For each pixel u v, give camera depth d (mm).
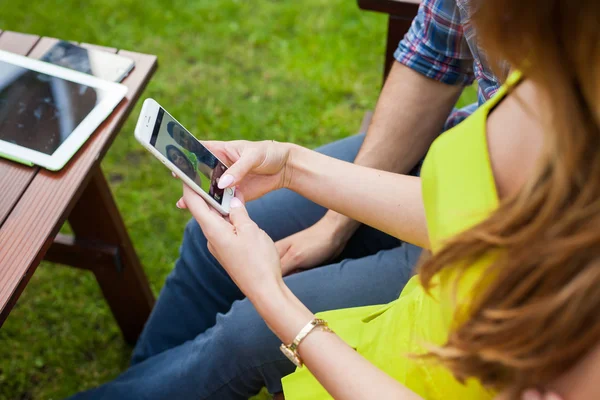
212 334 1111
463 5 997
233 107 2260
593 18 496
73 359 1700
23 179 964
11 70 1091
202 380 1125
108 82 1091
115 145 2141
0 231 907
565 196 565
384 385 763
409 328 868
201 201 925
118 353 1719
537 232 583
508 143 710
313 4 2570
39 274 1841
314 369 805
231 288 1229
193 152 964
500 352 612
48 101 1052
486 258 665
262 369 1062
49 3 2500
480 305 630
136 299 1558
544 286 584
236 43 2451
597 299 554
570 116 546
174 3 2557
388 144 1187
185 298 1258
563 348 585
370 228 1238
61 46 1151
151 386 1180
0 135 998
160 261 1897
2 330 1727
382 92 1220
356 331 987
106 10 2500
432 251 775
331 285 1086
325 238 1173
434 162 772
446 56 1130
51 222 923
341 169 1016
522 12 529
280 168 1027
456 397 785
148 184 2059
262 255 878
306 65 2381
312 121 2232
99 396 1215
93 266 1437
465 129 754
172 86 2307
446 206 737
